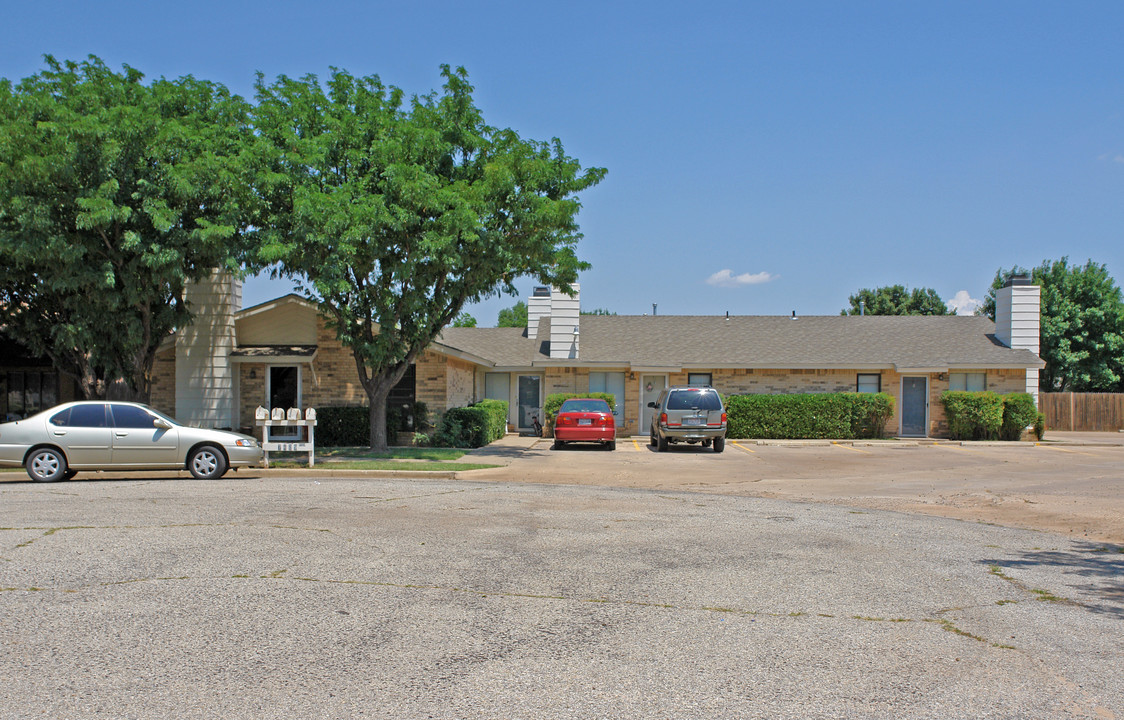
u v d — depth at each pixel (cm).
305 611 583
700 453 2220
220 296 2239
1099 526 1055
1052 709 429
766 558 790
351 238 1630
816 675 474
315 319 2311
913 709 427
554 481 1567
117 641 511
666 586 675
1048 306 4491
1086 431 3609
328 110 1847
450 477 1633
